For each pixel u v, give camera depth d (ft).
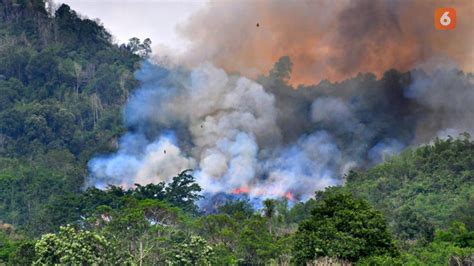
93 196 364.38
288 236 281.13
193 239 201.57
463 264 203.10
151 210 282.36
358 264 169.78
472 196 400.26
